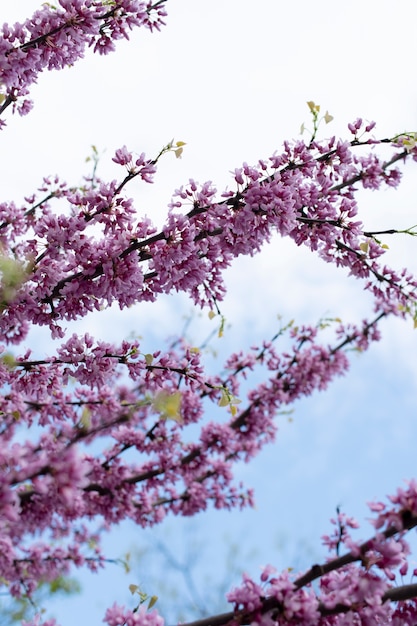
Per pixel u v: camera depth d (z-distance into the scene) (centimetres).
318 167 506
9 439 747
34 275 470
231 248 482
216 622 346
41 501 615
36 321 493
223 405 530
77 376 530
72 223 463
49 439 730
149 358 527
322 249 553
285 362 831
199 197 470
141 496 741
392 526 320
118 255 466
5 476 273
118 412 741
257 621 331
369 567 326
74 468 274
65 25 491
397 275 552
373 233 530
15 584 786
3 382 530
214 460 789
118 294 477
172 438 722
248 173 462
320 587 355
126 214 476
